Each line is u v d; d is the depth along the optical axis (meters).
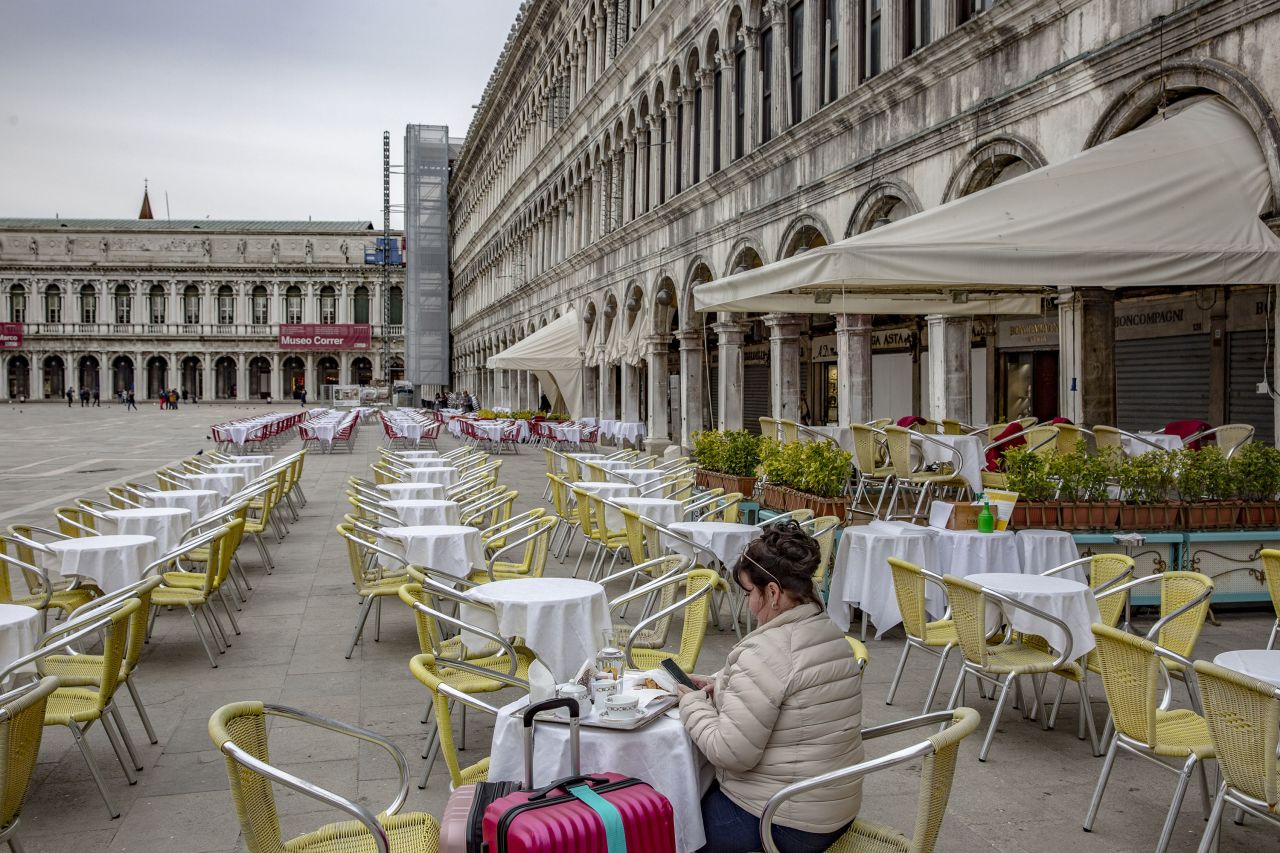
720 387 23.19
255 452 31.55
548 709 3.79
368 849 3.86
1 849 3.95
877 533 8.19
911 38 15.84
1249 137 9.88
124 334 108.25
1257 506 9.25
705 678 4.35
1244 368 15.25
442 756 5.95
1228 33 9.88
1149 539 9.04
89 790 5.47
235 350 109.31
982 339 22.05
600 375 35.84
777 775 3.70
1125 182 9.63
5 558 7.16
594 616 6.17
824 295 14.91
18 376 109.62
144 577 7.72
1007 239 9.06
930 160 14.70
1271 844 4.84
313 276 110.19
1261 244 9.10
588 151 36.06
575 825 3.13
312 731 6.38
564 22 39.44
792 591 3.85
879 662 7.93
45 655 5.14
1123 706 4.80
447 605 9.23
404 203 80.75
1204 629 8.73
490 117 57.84
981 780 5.63
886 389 25.61
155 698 7.07
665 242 27.33
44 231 107.94
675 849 3.30
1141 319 17.58
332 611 9.82
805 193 18.72
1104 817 5.14
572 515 12.93
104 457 29.11
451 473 15.80
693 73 25.72
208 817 5.14
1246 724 3.94
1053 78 12.10
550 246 43.25
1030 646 6.59
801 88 19.64
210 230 109.25
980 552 8.00
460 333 76.69
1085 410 12.19
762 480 11.71
